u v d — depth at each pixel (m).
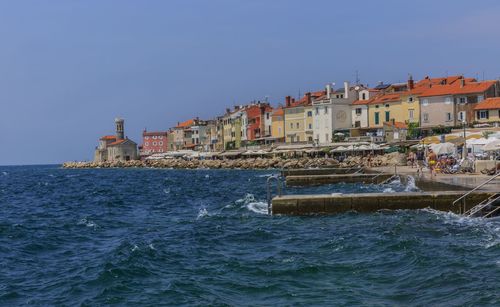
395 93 126.00
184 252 26.53
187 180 96.31
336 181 65.94
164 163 170.25
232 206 46.53
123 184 94.56
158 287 20.12
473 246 24.56
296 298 17.91
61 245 30.88
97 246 30.25
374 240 26.73
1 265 25.28
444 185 42.78
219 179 94.94
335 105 130.25
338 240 27.27
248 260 24.05
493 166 55.47
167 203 55.28
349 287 18.92
